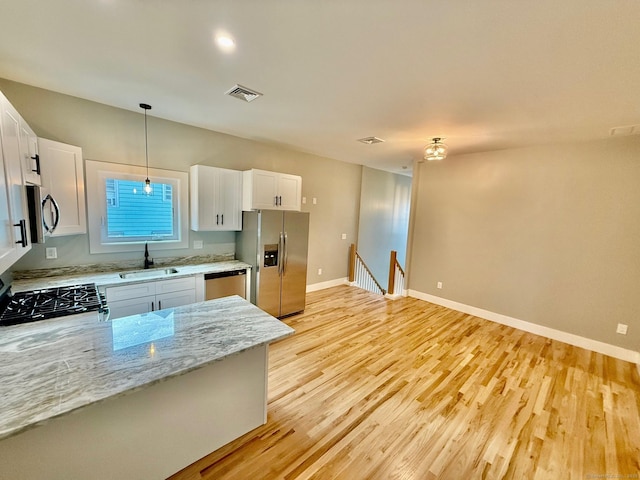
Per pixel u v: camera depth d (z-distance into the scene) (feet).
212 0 4.32
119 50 5.96
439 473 5.50
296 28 4.94
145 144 10.49
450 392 8.01
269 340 5.23
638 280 9.88
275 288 12.70
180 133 11.32
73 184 8.39
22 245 5.51
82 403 3.41
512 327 12.82
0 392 3.54
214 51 5.83
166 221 11.35
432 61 5.77
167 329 5.53
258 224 11.89
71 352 4.58
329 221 18.07
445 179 14.98
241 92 7.86
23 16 4.84
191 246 12.24
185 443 5.26
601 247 10.55
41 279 8.75
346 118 9.51
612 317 10.40
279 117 9.86
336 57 5.83
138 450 4.70
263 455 5.72
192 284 10.61
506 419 7.01
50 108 8.51
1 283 7.25
